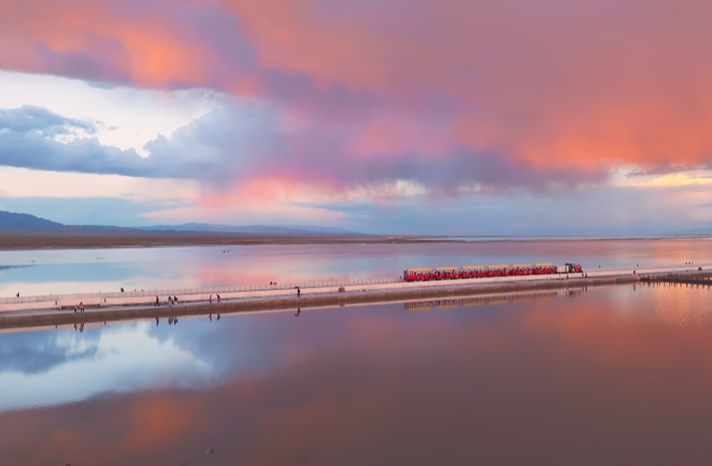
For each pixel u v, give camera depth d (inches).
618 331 2551.7
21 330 2581.2
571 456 1273.4
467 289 3878.0
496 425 1444.4
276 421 1472.7
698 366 1957.4
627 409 1553.9
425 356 2119.8
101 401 1628.9
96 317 2805.1
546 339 2394.2
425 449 1306.6
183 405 1598.2
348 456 1270.9
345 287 3777.1
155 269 7130.9
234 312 3097.9
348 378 1844.2
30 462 1248.8
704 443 1336.1
